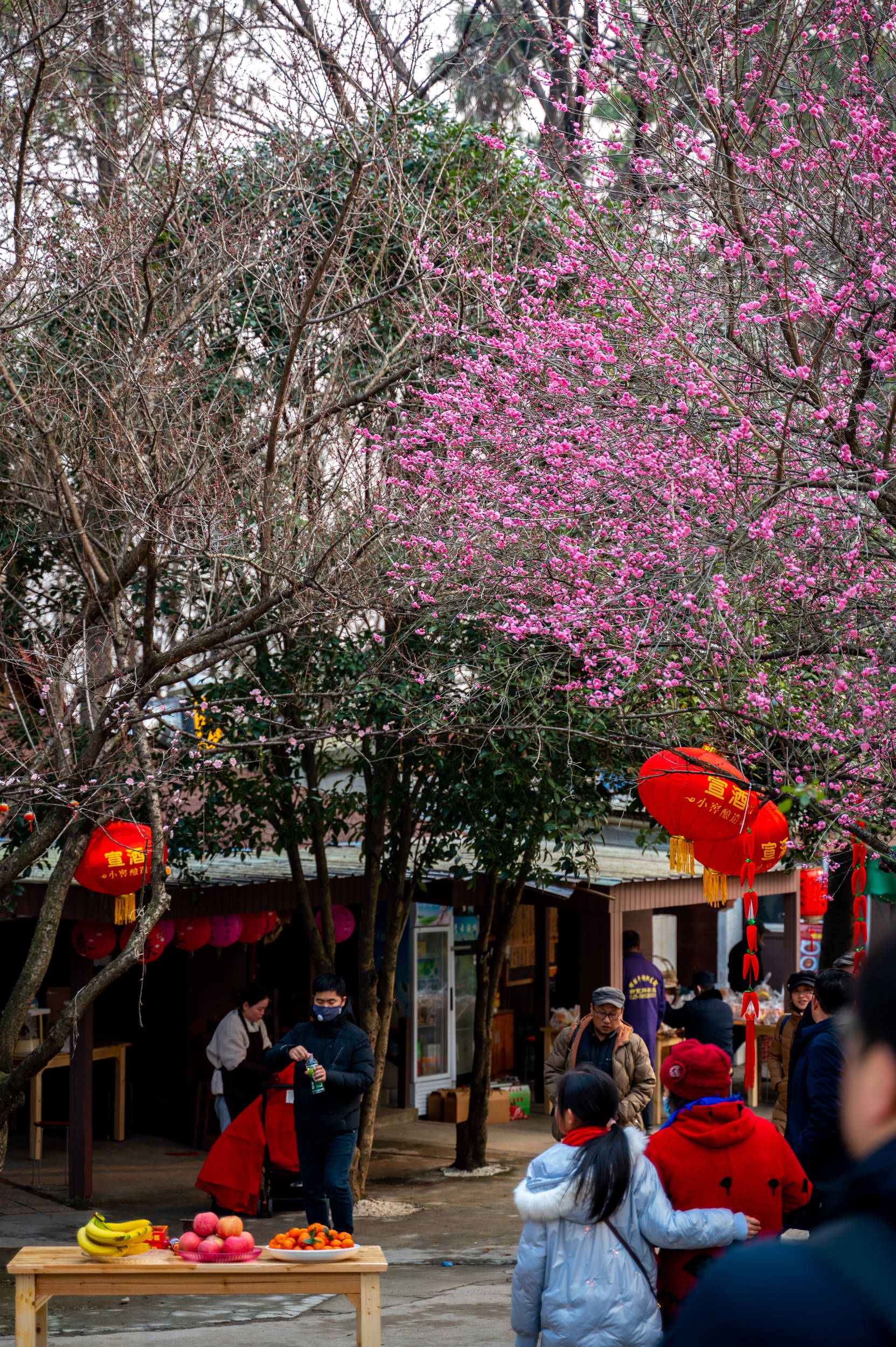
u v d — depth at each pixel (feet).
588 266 26.32
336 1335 22.26
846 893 32.55
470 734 28.78
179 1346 21.58
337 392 30.12
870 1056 3.56
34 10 27.37
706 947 61.93
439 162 33.65
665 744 24.32
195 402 30.83
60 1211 33.78
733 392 22.94
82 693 27.22
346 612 27.37
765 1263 3.52
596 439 24.09
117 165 30.17
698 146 23.43
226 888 35.60
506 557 25.80
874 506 22.08
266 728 31.76
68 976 43.68
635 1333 12.37
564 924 52.44
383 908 46.57
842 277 22.26
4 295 27.32
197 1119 42.91
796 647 22.89
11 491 30.40
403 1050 47.80
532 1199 12.62
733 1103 13.69
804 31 23.70
